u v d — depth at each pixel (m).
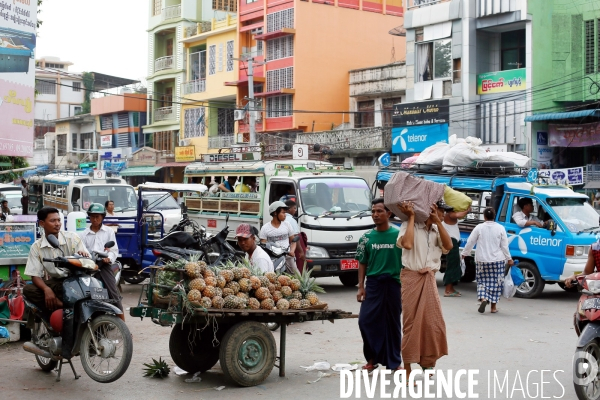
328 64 40.22
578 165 28.33
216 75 44.69
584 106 26.80
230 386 7.38
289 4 39.47
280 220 11.44
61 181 20.89
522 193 14.29
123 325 6.88
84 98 69.31
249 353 7.34
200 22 47.50
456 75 30.19
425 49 31.53
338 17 40.62
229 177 17.58
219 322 7.30
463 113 29.78
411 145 31.69
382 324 7.77
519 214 14.20
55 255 7.63
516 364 8.42
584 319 6.68
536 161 27.83
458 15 29.84
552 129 28.05
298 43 39.31
